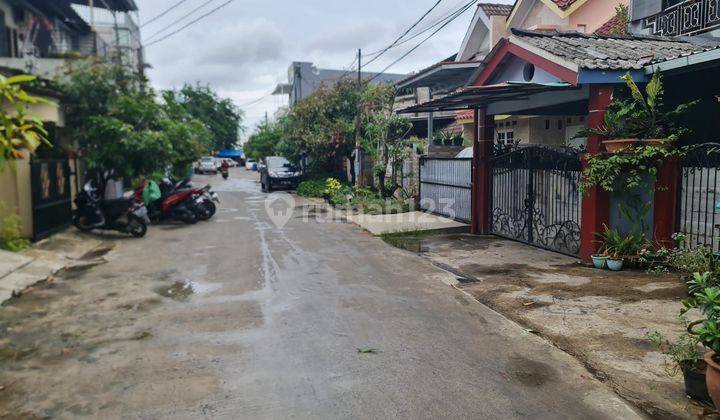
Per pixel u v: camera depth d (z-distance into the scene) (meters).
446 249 10.66
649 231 8.26
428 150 18.58
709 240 7.54
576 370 4.74
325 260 9.69
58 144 13.70
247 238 12.23
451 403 4.14
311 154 25.47
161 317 6.40
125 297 7.34
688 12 10.37
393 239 12.00
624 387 4.40
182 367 4.89
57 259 9.80
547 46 8.82
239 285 7.90
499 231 11.93
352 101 24.16
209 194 15.52
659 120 7.95
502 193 11.73
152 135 13.38
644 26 11.84
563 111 12.05
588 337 5.50
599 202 8.38
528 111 11.98
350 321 6.18
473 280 8.09
